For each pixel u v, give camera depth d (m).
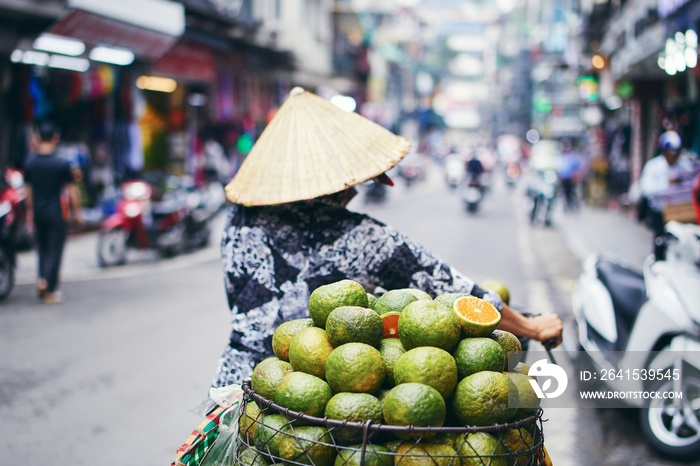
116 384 5.29
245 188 2.58
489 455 1.79
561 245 13.52
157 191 11.89
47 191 7.80
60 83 12.62
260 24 23.00
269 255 2.50
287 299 2.48
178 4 13.91
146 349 6.18
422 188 31.66
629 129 19.12
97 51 12.25
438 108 87.25
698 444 4.05
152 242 11.07
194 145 18.36
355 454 1.81
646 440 4.39
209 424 2.21
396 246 2.46
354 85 34.31
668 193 7.50
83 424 4.55
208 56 17.22
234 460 2.08
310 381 1.93
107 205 14.09
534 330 2.54
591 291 5.05
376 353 1.94
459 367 1.95
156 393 5.10
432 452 1.80
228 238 2.57
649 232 14.29
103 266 10.30
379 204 22.25
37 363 5.77
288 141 2.62
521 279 9.86
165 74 15.35
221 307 7.87
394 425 1.80
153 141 16.97
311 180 2.50
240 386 2.27
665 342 4.22
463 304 2.05
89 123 13.95
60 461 4.03
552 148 23.30
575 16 24.31
